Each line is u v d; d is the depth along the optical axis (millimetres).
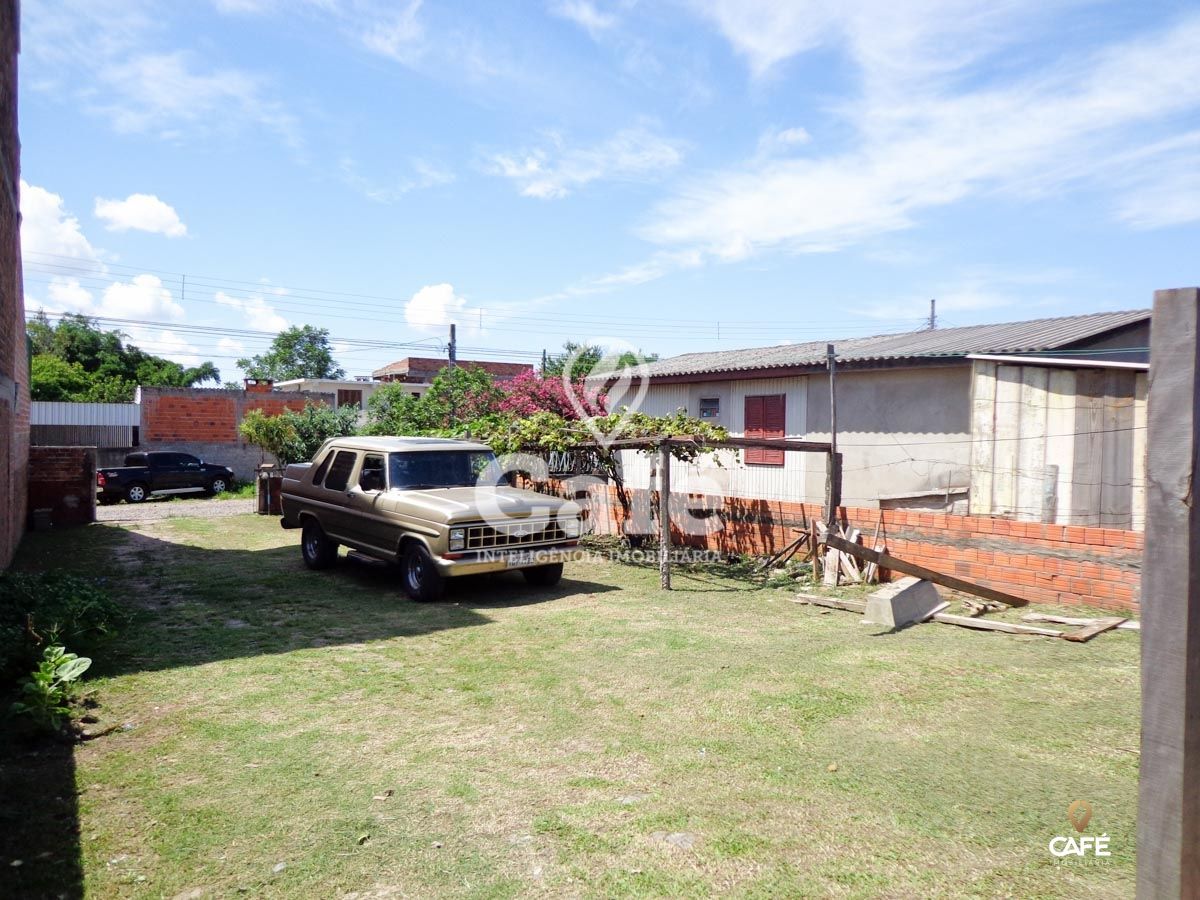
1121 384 9328
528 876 3109
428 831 3475
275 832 3473
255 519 16906
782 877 3076
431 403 18531
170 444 27578
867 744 4371
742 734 4555
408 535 8359
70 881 3078
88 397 35344
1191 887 2023
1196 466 2008
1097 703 4934
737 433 15172
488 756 4297
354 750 4379
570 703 5117
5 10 8320
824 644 6449
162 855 3281
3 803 3734
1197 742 2031
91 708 5023
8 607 6215
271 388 31844
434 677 5676
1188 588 2004
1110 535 7160
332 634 6902
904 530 8703
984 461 10516
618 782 3955
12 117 9164
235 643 6590
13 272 10227
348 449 9805
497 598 8469
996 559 7930
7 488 9938
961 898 2920
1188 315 2004
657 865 3174
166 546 12727
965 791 3779
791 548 9875
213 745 4449
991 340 12406
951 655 6047
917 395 12203
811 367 13258
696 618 7477
